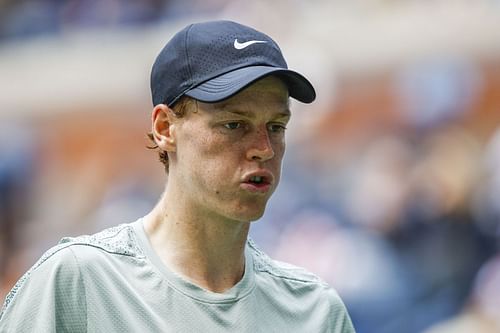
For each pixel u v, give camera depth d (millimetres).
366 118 34938
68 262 10109
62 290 10016
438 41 34031
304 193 34188
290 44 37469
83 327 9992
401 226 30562
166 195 10617
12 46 47438
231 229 10406
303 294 11062
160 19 43938
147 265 10320
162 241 10570
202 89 10016
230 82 9922
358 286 29656
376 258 30000
